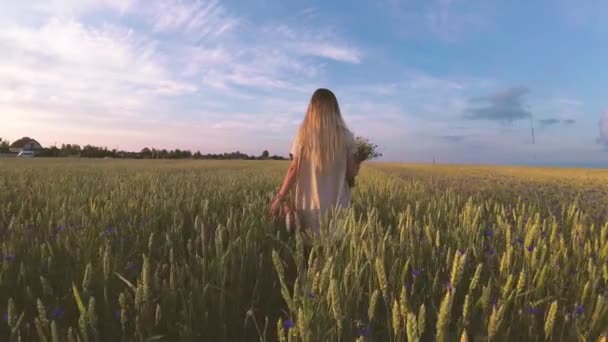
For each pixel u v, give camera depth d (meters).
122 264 2.92
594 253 2.97
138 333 1.94
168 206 5.25
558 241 3.01
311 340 1.59
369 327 1.90
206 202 4.70
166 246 3.29
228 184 9.66
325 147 3.78
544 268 2.23
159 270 2.92
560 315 2.18
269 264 3.26
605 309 1.92
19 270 2.76
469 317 1.99
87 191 7.29
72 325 2.21
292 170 3.94
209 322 2.33
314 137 3.79
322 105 3.85
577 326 1.89
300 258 2.31
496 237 3.48
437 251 2.90
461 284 2.58
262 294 2.89
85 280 2.09
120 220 4.38
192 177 13.27
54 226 4.12
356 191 7.67
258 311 2.61
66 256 3.04
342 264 2.49
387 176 17.91
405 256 2.81
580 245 3.16
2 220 4.66
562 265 2.71
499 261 2.81
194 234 4.21
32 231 3.76
